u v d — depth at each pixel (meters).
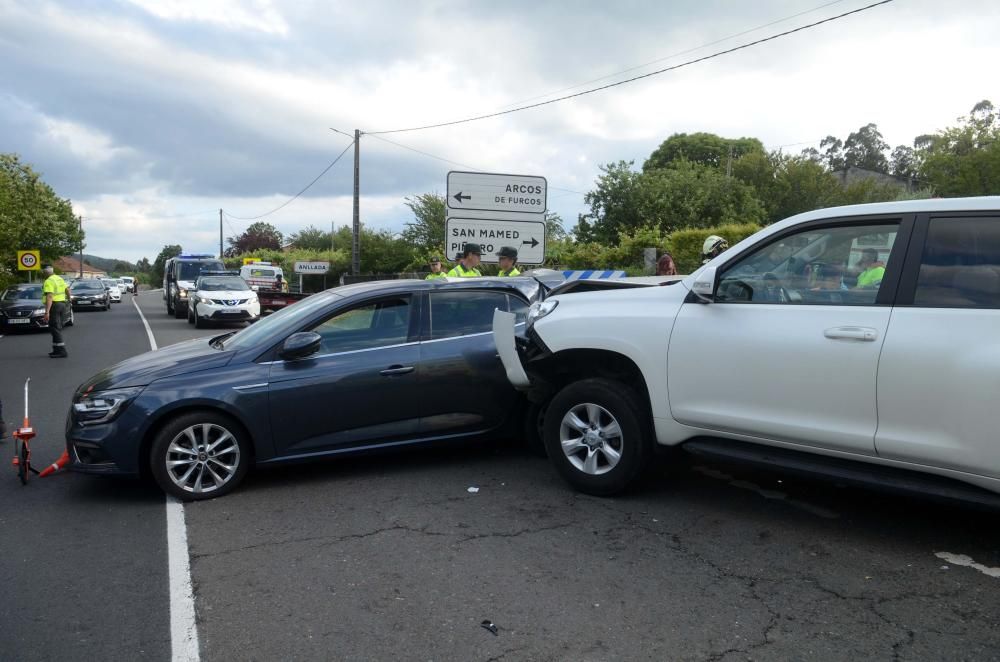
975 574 3.83
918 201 3.97
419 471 5.82
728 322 4.40
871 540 4.30
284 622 3.43
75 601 3.69
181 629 3.38
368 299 5.79
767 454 4.28
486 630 3.32
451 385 5.77
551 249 30.69
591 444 5.04
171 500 5.25
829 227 4.20
